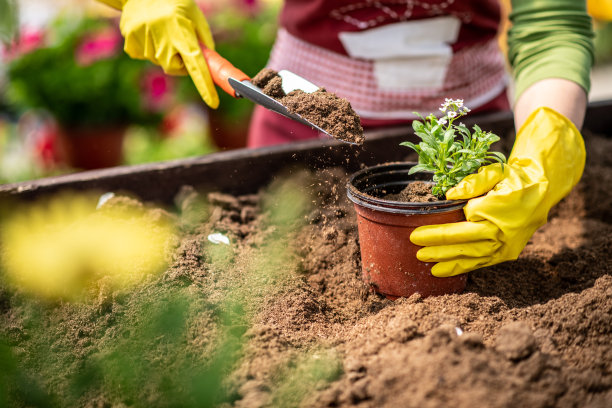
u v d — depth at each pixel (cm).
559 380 116
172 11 188
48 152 395
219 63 180
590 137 248
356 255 177
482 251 147
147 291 157
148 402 125
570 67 181
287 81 171
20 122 457
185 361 133
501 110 247
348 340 143
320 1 211
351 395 117
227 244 184
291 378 126
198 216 197
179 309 144
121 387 131
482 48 230
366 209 149
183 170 206
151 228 186
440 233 144
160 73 380
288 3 229
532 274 174
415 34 213
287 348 137
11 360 144
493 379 112
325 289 171
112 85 377
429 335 125
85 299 164
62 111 379
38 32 385
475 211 144
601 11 246
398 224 146
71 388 136
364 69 220
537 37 193
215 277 167
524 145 167
